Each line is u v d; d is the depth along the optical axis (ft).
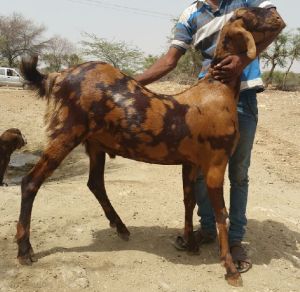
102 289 13.09
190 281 13.88
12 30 168.86
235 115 13.97
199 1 15.16
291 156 36.04
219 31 14.78
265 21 13.43
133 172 26.73
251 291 13.64
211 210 16.33
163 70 15.52
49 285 13.03
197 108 13.78
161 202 20.79
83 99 13.56
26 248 14.01
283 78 130.62
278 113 59.82
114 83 13.83
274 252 16.61
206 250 16.15
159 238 16.70
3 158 28.63
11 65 171.83
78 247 15.51
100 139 14.20
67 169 30.91
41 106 55.67
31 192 13.88
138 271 14.16
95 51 114.73
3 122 47.16
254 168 30.35
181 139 13.78
